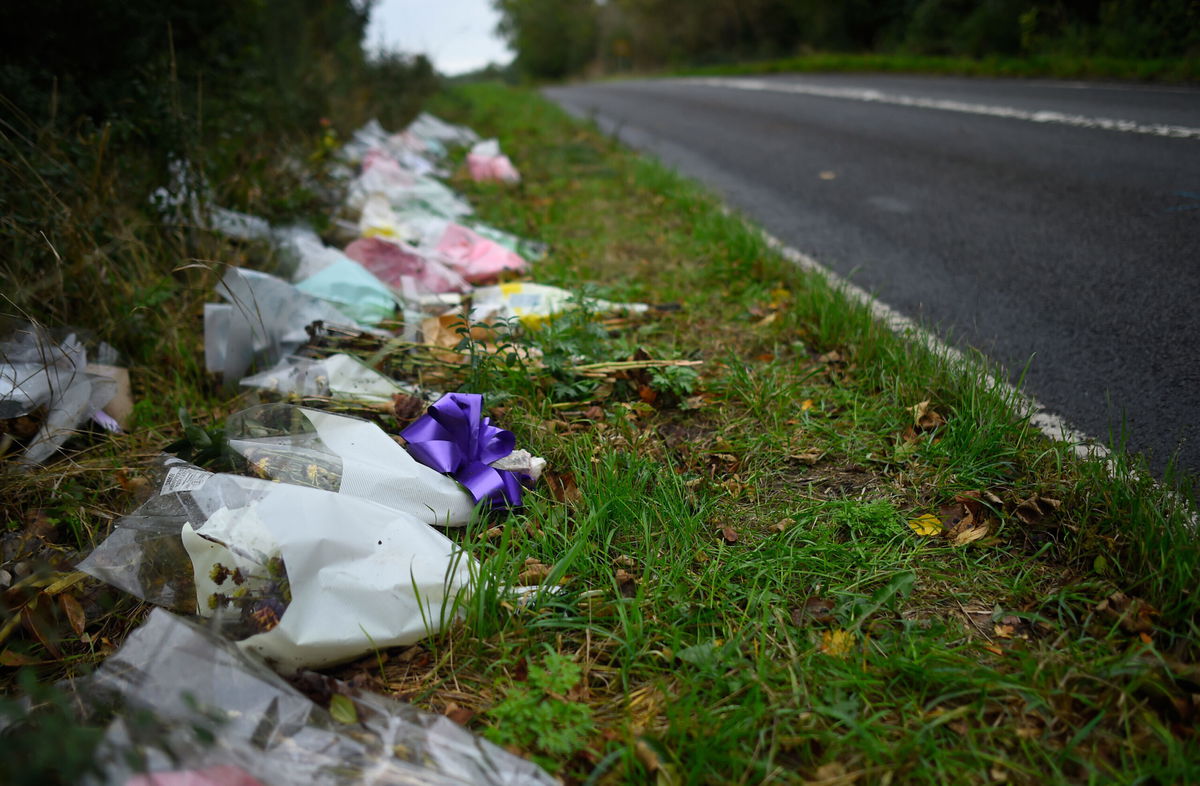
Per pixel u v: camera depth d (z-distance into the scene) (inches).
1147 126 262.7
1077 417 101.0
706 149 328.8
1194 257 150.4
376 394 103.9
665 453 94.3
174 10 217.8
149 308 120.5
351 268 143.6
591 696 62.3
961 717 58.0
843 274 162.4
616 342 123.3
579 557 75.0
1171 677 57.6
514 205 233.1
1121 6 453.7
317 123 267.6
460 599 66.9
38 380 94.0
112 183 130.6
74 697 59.2
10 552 78.4
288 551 65.5
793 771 54.4
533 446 95.6
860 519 80.7
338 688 59.1
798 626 67.9
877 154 280.4
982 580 72.7
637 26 1425.9
